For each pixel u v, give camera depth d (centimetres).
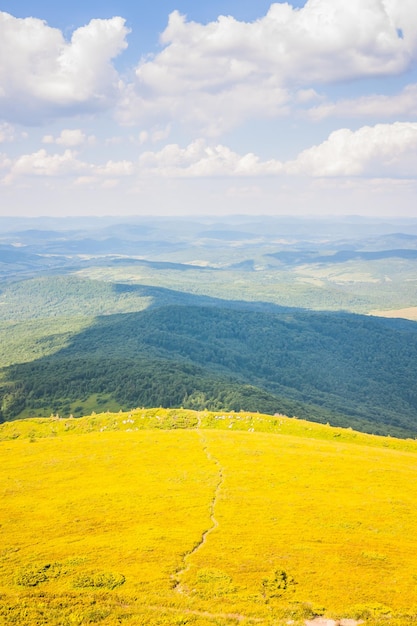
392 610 4369
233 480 7788
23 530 6097
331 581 4831
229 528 5997
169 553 5412
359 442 12119
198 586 4772
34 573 5053
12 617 4366
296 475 8038
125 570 5091
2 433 14438
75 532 6009
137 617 4344
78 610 4441
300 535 5788
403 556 5319
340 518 6266
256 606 4456
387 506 6675
